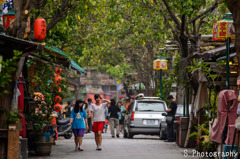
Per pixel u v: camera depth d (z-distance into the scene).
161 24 38.34
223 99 22.09
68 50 47.00
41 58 29.39
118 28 53.44
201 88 28.62
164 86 35.47
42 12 36.28
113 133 49.81
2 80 17.30
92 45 49.19
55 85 29.94
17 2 21.14
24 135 26.31
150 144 37.16
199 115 31.44
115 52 79.75
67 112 57.25
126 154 28.67
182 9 31.84
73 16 36.97
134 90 110.62
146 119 45.31
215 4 33.59
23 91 26.84
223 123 22.03
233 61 26.89
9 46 19.28
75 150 31.31
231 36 25.61
